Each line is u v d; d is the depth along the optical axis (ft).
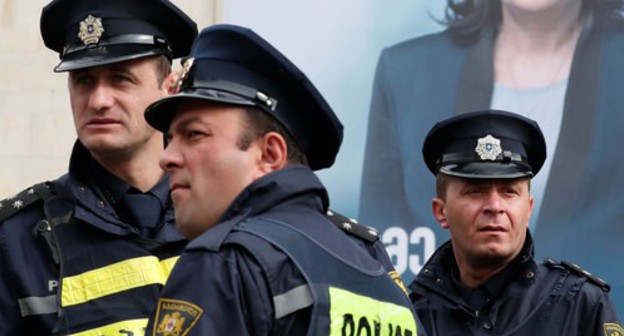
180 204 16.17
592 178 39.50
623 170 39.37
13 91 39.45
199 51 16.47
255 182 16.02
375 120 39.88
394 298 16.37
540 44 39.58
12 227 21.03
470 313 25.40
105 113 20.90
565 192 39.58
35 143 39.47
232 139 16.02
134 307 20.74
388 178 39.83
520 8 39.52
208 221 16.14
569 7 39.52
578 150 39.55
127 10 21.43
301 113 16.47
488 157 25.62
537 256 39.60
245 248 15.25
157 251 21.20
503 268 25.55
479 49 39.70
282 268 15.31
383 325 15.93
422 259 39.83
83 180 21.35
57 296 20.63
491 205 25.12
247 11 39.99
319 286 15.44
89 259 20.89
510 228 25.16
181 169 16.14
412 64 39.83
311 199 16.44
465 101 39.68
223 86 16.14
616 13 39.47
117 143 20.92
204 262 15.21
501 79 39.68
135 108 21.09
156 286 20.90
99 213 21.02
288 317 15.19
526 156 25.91
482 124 26.07
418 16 39.83
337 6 39.93
